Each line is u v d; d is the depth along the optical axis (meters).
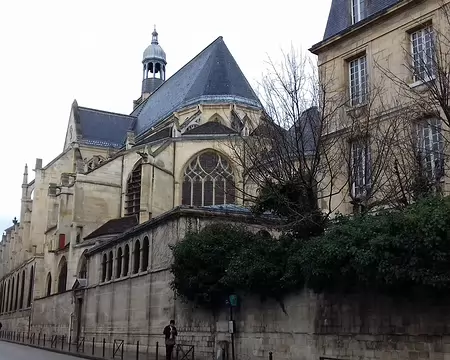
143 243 30.09
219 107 59.16
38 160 71.12
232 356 20.34
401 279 13.02
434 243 12.20
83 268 49.62
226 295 21.41
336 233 15.66
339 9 25.38
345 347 15.51
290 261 17.58
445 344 12.66
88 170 58.41
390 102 20.92
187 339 23.80
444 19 19.86
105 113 80.69
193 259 22.66
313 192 19.03
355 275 14.82
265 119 20.27
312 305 16.95
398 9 21.62
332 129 21.05
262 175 20.20
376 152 18.69
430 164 18.50
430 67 17.41
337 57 24.31
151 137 60.88
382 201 17.25
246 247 21.50
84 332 38.22
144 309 28.50
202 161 48.97
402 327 13.81
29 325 61.44
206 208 26.48
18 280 72.81
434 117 17.73
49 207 63.00
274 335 18.58
